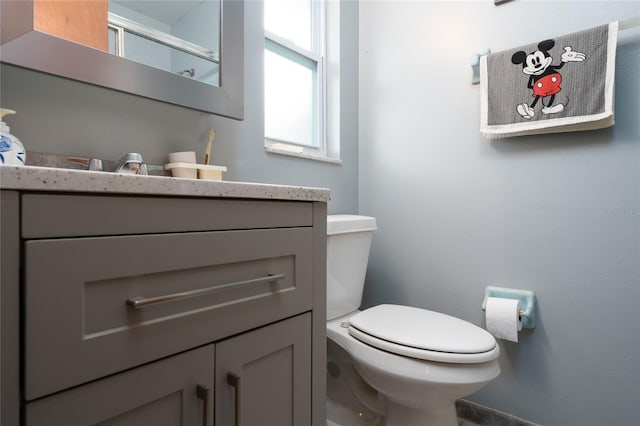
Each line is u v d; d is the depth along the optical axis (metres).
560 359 1.20
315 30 1.68
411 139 1.56
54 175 0.41
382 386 1.05
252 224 0.65
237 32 1.10
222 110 1.06
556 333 1.20
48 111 0.79
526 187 1.27
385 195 1.64
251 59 1.23
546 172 1.23
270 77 1.47
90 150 0.85
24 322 0.40
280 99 1.51
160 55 0.96
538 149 1.24
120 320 0.48
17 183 0.39
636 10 1.08
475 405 1.35
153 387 0.51
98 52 0.81
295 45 1.55
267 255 0.68
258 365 0.66
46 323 0.41
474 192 1.38
